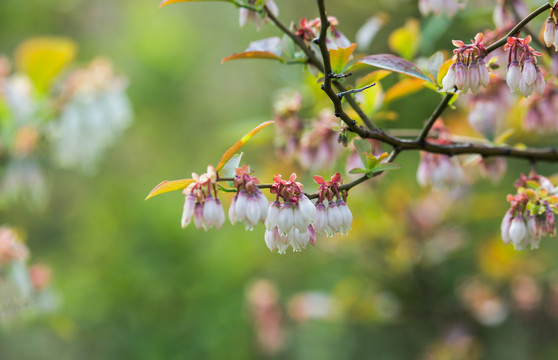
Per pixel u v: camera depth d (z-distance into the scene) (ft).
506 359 18.11
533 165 8.14
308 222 5.73
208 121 26.48
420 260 15.76
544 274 17.89
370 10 20.10
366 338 19.72
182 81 25.75
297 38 7.68
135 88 24.84
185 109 26.11
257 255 20.88
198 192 5.92
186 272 19.85
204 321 19.44
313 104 11.78
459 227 16.53
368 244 15.89
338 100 6.30
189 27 27.71
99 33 27.89
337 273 19.97
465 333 16.47
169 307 19.81
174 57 25.45
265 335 16.78
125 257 19.99
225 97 27.45
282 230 5.76
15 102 13.57
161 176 23.53
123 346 19.74
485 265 15.88
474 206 15.29
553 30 5.94
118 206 21.31
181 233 20.20
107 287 19.84
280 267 21.08
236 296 19.86
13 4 24.76
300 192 5.80
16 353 20.85
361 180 6.19
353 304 15.58
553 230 6.59
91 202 23.02
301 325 17.29
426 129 7.25
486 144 9.14
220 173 6.13
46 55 13.01
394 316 16.10
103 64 14.55
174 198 21.11
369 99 8.95
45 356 20.59
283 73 12.60
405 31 10.88
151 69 25.13
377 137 7.04
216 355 19.01
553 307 16.94
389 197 15.29
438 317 16.81
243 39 27.78
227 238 20.61
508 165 18.80
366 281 17.54
